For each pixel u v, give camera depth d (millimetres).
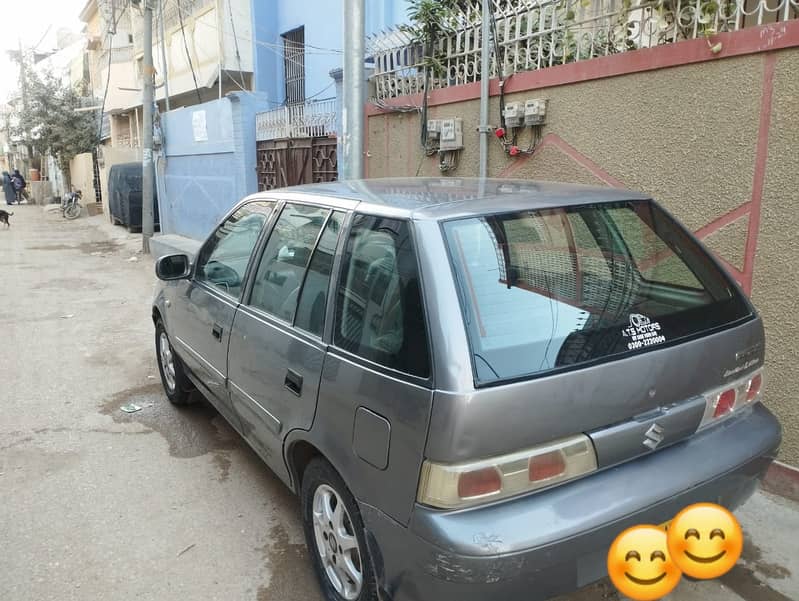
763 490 3500
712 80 3633
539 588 2020
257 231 3490
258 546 3199
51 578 2961
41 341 6887
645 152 4059
